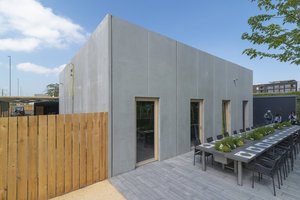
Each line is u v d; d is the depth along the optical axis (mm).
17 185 2984
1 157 2836
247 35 3637
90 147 3957
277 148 5477
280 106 13938
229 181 4020
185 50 6617
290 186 3795
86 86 6219
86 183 3857
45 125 3309
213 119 8086
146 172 4566
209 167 4910
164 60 5723
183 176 4297
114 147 4363
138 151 5113
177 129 6141
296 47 3166
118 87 4453
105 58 4395
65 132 3574
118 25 4473
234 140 4695
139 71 4949
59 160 3480
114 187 3768
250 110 11992
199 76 7297
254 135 5496
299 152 6859
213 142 5301
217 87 8461
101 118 4172
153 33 5379
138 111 5082
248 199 3244
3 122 2854
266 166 3988
